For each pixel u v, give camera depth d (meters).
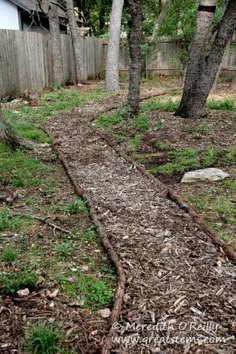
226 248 3.04
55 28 12.83
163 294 2.51
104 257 2.97
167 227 3.46
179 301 2.44
